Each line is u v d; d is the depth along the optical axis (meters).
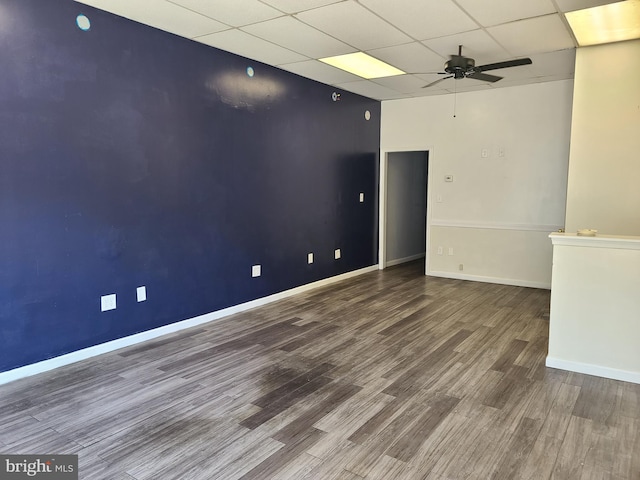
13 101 3.06
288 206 5.58
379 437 2.48
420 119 6.96
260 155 5.10
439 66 5.14
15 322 3.16
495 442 2.44
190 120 4.28
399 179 8.08
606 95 4.27
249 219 5.04
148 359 3.59
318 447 2.38
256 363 3.53
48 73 3.23
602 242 3.21
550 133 5.95
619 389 3.09
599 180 4.36
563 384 3.17
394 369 3.43
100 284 3.66
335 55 4.70
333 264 6.53
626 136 4.21
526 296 5.73
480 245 6.64
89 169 3.52
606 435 2.51
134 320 3.94
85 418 2.67
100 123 3.57
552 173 5.99
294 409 2.80
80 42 3.40
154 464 2.23
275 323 4.58
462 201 6.72
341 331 4.33
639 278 3.14
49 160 3.28
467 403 2.89
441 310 5.08
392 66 5.12
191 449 2.36
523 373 3.36
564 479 2.13
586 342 3.35
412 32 3.94
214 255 4.64
